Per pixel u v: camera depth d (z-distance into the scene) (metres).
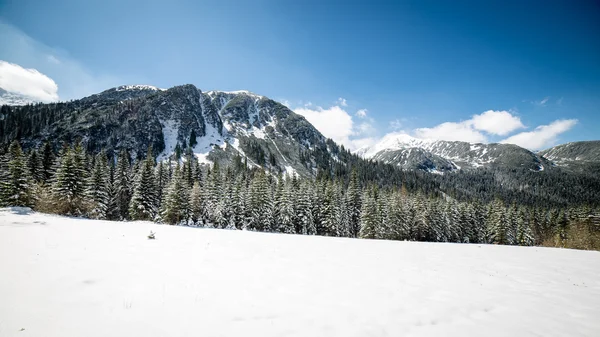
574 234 59.56
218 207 56.44
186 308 6.88
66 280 8.09
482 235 75.00
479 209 79.56
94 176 49.22
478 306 8.76
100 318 5.95
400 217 63.47
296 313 7.12
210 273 10.34
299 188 64.62
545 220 86.56
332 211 60.06
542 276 13.90
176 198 53.16
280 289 9.06
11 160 44.44
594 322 7.86
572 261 19.39
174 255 13.18
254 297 8.09
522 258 19.88
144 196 52.81
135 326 5.72
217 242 18.86
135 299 7.16
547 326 7.46
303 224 57.75
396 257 17.44
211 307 7.08
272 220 58.12
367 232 56.94
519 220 72.69
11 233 15.38
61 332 5.23
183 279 9.27
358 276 11.60
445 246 26.22
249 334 5.81
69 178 44.97
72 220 28.30
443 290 10.33
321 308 7.61
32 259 9.99
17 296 6.62
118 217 57.81
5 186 40.75
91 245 13.94
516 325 7.41
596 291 11.33
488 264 16.69
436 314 7.81
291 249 18.06
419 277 12.17
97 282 8.20
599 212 75.06
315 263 13.79
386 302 8.48
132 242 16.09
